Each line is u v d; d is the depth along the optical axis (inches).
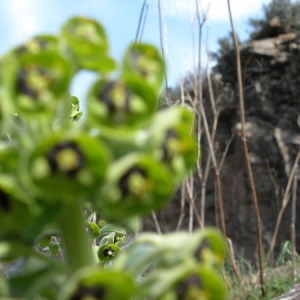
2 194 5.0
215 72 73.5
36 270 5.7
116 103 5.1
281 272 34.8
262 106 70.0
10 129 5.3
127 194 5.0
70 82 5.2
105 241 11.3
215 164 32.4
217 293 5.3
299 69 70.4
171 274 5.2
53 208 5.2
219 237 5.5
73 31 5.6
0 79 5.4
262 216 65.4
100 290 4.8
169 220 64.9
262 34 76.8
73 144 4.8
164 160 5.5
